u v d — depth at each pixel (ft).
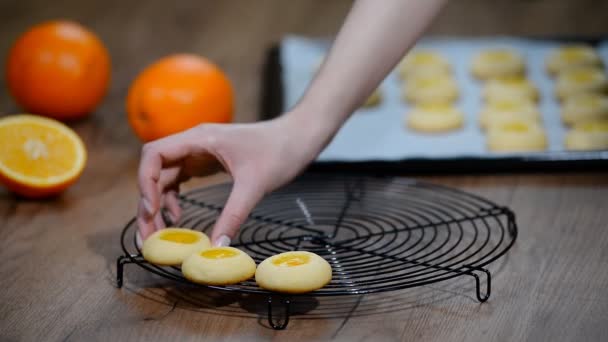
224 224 3.17
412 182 3.71
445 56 4.66
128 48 4.93
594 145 3.93
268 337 3.00
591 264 3.26
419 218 3.49
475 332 3.00
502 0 5.42
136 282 3.23
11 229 3.53
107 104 4.41
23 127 3.72
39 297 3.18
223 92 3.92
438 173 3.79
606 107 4.10
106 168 3.91
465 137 4.04
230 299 3.15
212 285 3.05
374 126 4.11
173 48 4.92
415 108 4.16
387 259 3.27
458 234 3.40
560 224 3.46
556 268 3.24
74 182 3.74
